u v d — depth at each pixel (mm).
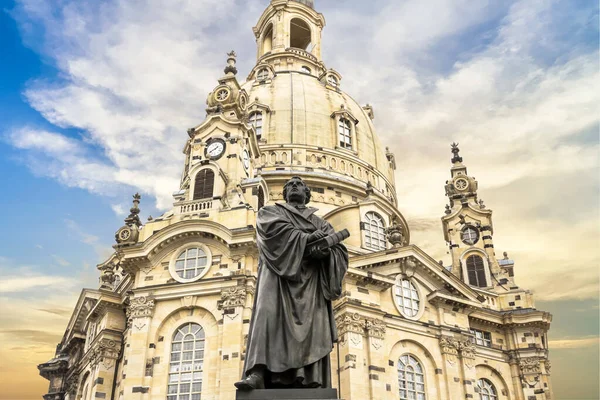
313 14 100500
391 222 64438
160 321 45594
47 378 70500
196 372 43375
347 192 67625
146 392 42875
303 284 9812
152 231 49781
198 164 52781
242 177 55156
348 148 72938
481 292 62625
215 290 45406
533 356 58719
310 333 9461
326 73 82125
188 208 50281
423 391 48656
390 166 81125
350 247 57969
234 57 63312
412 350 49656
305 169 67312
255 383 8914
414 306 51750
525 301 62125
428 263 52906
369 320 47719
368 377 45500
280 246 9867
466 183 74875
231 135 55875
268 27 100500
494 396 57344
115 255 68812
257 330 9320
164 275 47312
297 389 8766
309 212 10750
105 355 51219
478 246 69500
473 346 52844
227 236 46531
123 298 52406
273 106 72688
